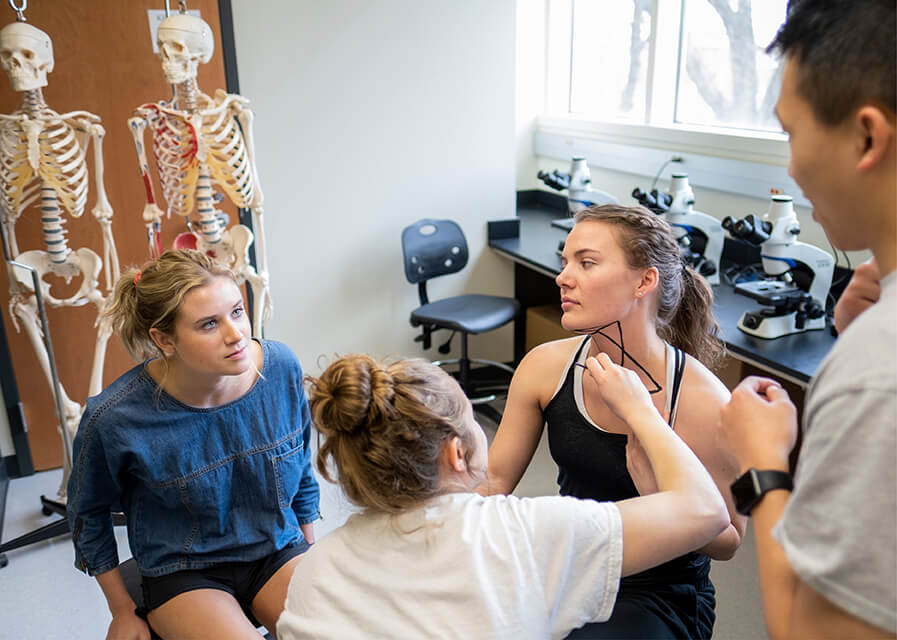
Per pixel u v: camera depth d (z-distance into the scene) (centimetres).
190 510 155
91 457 148
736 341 238
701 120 354
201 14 290
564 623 93
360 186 336
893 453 56
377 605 93
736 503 79
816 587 61
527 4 418
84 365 307
